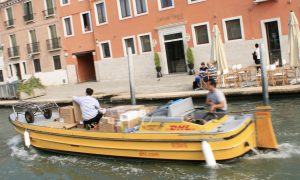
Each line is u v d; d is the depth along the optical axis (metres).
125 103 20.62
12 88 28.17
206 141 9.20
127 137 10.25
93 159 11.18
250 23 23.92
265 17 23.38
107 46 31.08
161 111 10.11
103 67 31.44
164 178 9.34
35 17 35.91
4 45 39.41
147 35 28.45
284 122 12.77
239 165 9.29
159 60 27.66
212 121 9.64
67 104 23.30
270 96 16.38
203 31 25.81
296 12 22.41
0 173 11.38
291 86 16.17
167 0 27.02
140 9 28.47
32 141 12.95
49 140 12.19
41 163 11.69
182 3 26.25
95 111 11.45
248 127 9.73
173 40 27.19
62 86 32.84
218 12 24.94
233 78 18.31
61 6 33.56
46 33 35.31
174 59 27.52
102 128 10.94
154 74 28.44
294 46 16.84
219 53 18.89
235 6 24.28
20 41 37.81
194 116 10.17
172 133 9.61
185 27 26.34
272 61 23.75
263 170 9.02
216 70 19.53
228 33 24.89
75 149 11.50
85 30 32.31
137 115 10.75
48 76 35.91
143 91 21.73
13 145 14.23
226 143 9.05
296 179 8.50
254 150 9.73
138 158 10.27
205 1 25.31
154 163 10.07
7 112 24.19
